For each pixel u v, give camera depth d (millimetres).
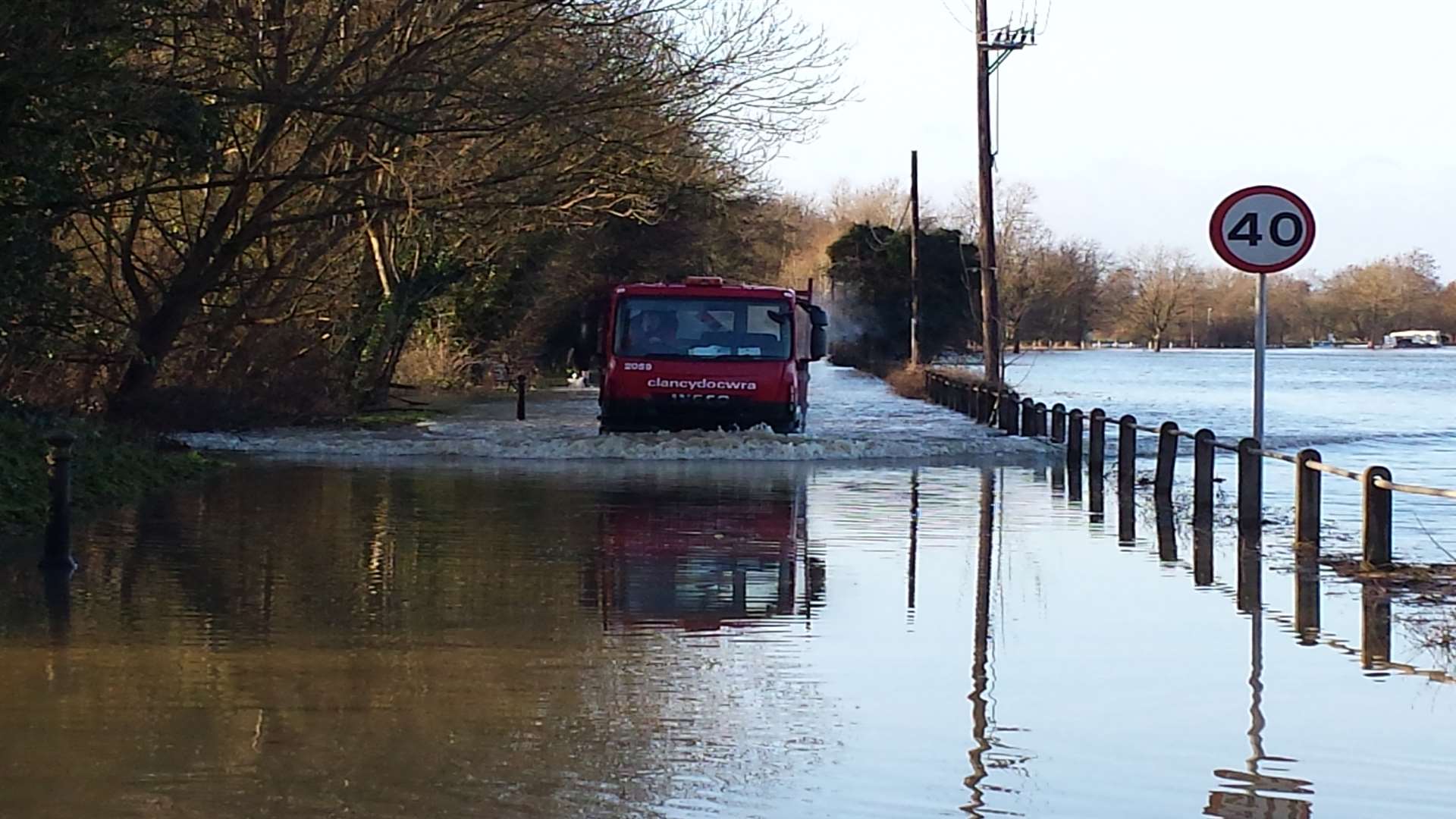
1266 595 11859
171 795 6617
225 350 31328
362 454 25750
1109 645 9914
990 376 41438
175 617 10453
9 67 16547
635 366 28312
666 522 16297
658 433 28062
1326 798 6801
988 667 9250
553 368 63844
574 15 26391
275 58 24656
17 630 9922
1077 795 6789
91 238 29234
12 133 17484
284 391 30969
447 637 9922
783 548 14344
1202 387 68125
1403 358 126562
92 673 8773
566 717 7977
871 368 77188
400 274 40562
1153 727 7906
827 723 7934
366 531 15125
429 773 6996
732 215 58438
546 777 6961
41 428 18969
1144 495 20250
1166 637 10172
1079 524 16578
